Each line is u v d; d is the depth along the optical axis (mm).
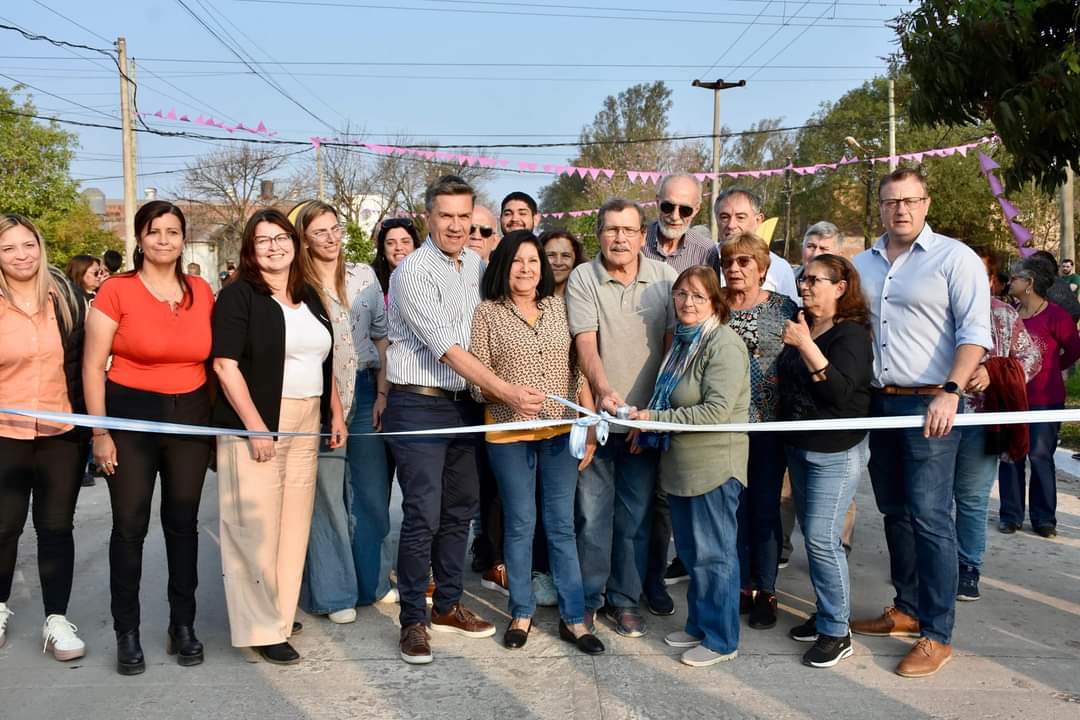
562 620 4047
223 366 3691
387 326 4617
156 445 3732
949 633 3734
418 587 3898
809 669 3746
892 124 24812
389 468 4598
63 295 3869
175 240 3666
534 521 4020
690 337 3783
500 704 3441
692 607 3922
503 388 3736
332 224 4234
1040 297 5859
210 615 4398
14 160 29500
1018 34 5680
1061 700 3447
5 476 3734
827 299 3781
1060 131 5621
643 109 61500
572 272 4191
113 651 3945
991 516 6316
